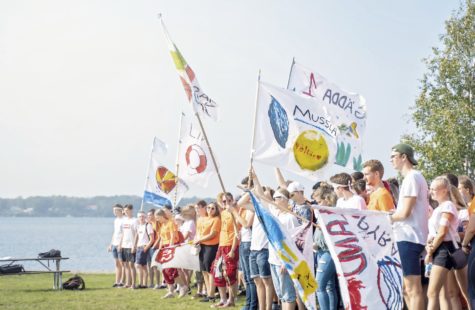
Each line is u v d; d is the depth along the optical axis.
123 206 19.72
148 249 18.45
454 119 29.91
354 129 12.68
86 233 124.88
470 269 9.10
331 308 10.28
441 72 31.09
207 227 14.91
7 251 59.75
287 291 10.58
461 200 10.21
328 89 12.49
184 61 11.41
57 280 19.05
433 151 30.02
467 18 31.50
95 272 27.25
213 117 11.65
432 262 8.91
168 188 19.69
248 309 12.68
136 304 14.59
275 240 9.01
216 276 14.02
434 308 8.76
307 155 10.76
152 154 19.66
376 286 8.46
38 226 191.50
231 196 12.66
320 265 10.25
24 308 14.17
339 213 8.67
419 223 8.62
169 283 16.02
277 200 10.91
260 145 10.48
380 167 9.73
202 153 16.84
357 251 8.55
